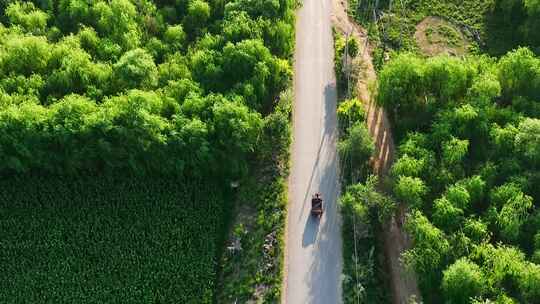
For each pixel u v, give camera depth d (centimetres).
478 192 5597
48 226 6131
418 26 7631
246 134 6072
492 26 7581
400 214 5928
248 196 6216
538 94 6256
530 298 5053
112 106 6131
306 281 5606
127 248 5981
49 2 7306
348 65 7031
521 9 7381
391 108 6525
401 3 7819
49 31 7088
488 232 5453
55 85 6538
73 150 6131
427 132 6288
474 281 4959
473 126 6022
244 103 6291
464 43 7456
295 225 5944
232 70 6550
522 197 5447
